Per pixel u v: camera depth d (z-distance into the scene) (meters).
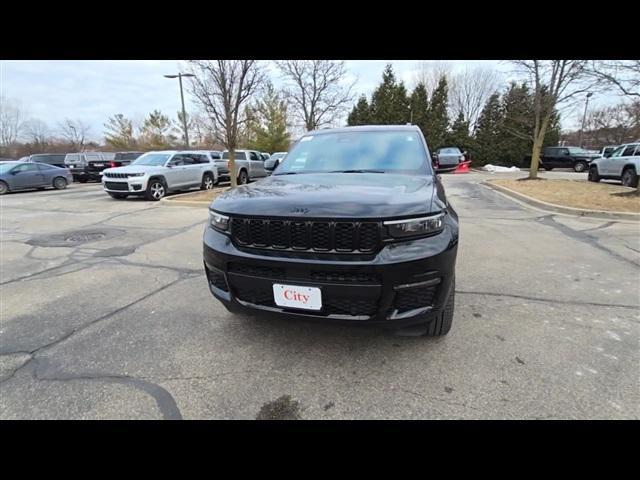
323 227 2.13
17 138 54.94
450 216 2.47
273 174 3.49
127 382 2.36
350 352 2.65
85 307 3.53
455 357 2.56
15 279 4.35
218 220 2.50
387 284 2.09
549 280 4.05
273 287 2.26
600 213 7.70
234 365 2.53
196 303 3.58
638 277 4.12
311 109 25.95
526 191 11.54
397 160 3.34
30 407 2.15
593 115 38.31
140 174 11.58
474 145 33.44
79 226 7.61
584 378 2.31
